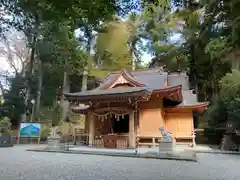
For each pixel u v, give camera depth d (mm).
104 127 15875
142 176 4785
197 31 18859
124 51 32531
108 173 5133
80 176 4742
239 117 12367
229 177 4879
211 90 24172
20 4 3889
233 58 15195
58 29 7484
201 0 14109
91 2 3627
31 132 14797
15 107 19703
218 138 17203
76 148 11508
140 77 16797
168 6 6504
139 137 13234
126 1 4113
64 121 23297
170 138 9031
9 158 7941
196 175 5035
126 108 12938
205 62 20500
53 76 24188
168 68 24359
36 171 5320
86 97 12867
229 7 11062
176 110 14867
